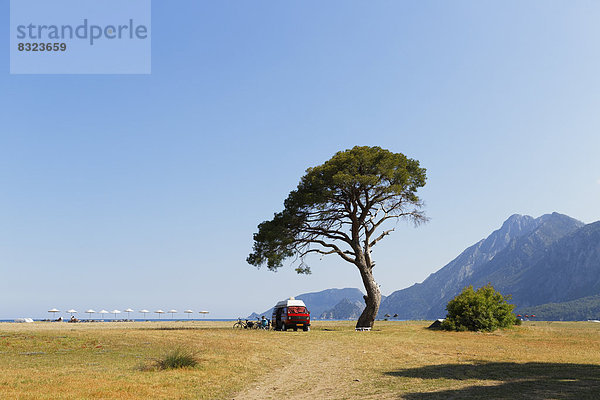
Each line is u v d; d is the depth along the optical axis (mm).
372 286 40125
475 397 10750
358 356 20672
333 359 19766
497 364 17453
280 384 13891
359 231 41344
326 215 40188
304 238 41281
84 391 11461
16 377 13352
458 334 33719
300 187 40625
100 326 43719
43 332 27766
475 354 21156
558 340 29312
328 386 13469
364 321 39562
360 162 38844
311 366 17797
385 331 36031
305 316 37094
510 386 12203
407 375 15047
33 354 19094
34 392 11180
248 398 11734
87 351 20359
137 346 22297
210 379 14180
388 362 18625
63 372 14570
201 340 25703
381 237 41906
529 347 24797
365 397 11547
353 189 38812
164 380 13547
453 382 13375
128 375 14227
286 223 40125
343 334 32531
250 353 21016
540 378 13586
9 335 25016
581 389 11273
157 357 18844
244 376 15125
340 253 40750
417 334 33125
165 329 35906
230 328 40406
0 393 10914
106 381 13008
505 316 38531
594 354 21203
